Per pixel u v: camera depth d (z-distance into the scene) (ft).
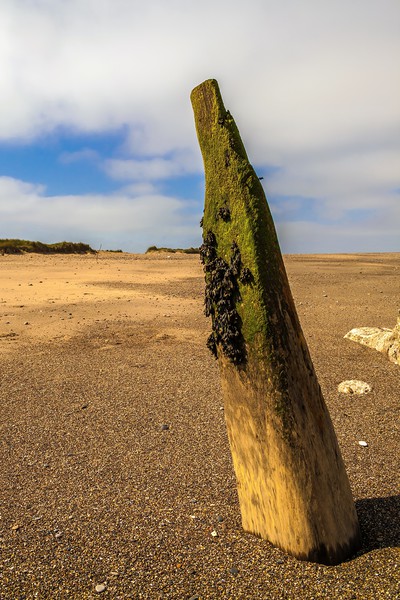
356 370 24.64
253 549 9.84
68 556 9.80
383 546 9.87
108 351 28.25
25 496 12.39
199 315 39.68
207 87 9.93
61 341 30.55
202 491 12.62
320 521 9.24
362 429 17.15
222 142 9.71
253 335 9.35
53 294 49.42
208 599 8.57
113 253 111.55
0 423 17.62
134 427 17.26
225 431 16.90
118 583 9.00
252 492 10.09
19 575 9.21
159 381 22.71
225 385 10.14
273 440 9.29
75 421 17.83
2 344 29.43
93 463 14.38
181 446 15.61
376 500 11.87
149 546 10.11
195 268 78.59
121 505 11.89
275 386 9.13
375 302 46.68
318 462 9.23
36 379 22.94
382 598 8.39
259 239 9.32
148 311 41.19
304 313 40.75
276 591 8.68
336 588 8.66
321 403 9.55
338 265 88.07
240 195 9.48
